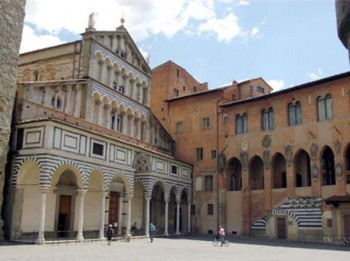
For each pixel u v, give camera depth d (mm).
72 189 41969
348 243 41625
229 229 54031
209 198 56656
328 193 45188
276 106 51938
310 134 47781
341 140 44812
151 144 56438
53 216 39250
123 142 42906
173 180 53625
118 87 51125
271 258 26734
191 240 44375
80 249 29906
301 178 50531
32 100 38094
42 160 33125
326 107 47219
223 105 56812
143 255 27141
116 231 48094
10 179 34500
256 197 52219
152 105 68562
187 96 61938
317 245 40031
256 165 55062
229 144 55875
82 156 37000
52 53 48438
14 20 21500
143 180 48188
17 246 29828
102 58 48156
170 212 59312
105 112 48219
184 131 61625
